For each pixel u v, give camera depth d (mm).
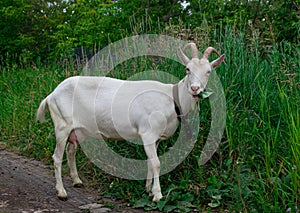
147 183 4688
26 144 6984
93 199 4691
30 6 14047
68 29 11305
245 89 5320
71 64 7508
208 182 4547
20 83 8742
